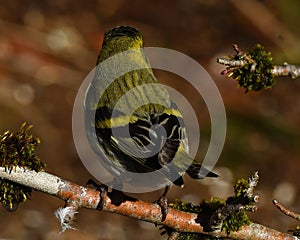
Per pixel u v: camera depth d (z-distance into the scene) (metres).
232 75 7.45
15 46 18.80
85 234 14.65
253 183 6.91
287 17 20.75
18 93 17.44
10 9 19.91
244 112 18.08
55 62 18.64
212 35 20.52
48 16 20.06
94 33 19.92
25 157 7.11
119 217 15.27
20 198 7.30
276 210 16.05
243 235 7.57
